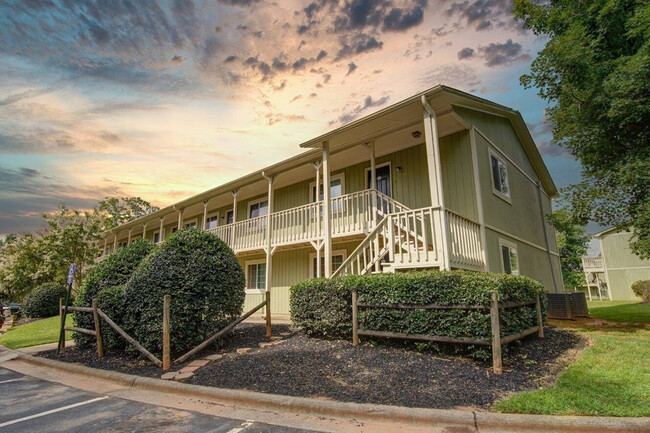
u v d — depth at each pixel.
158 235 23.73
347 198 10.53
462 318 5.11
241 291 7.30
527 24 11.04
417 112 8.66
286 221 12.30
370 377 4.56
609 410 3.28
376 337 6.08
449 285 5.31
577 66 9.38
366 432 3.23
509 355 5.34
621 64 8.68
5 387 5.28
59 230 19.36
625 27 8.90
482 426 3.22
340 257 12.68
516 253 11.72
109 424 3.58
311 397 4.00
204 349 6.55
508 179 12.29
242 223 14.36
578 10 9.93
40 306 16.25
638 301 20.81
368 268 8.53
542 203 16.41
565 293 10.59
